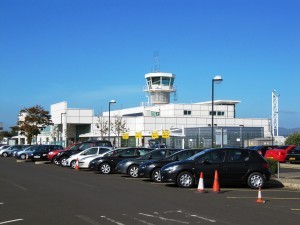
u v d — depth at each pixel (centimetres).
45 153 3900
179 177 1661
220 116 8712
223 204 1218
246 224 928
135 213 1056
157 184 1819
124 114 9750
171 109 8462
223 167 1656
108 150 2856
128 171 2188
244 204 1223
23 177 2141
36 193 1461
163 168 1708
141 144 7012
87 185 1755
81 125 8000
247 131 6600
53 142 8244
